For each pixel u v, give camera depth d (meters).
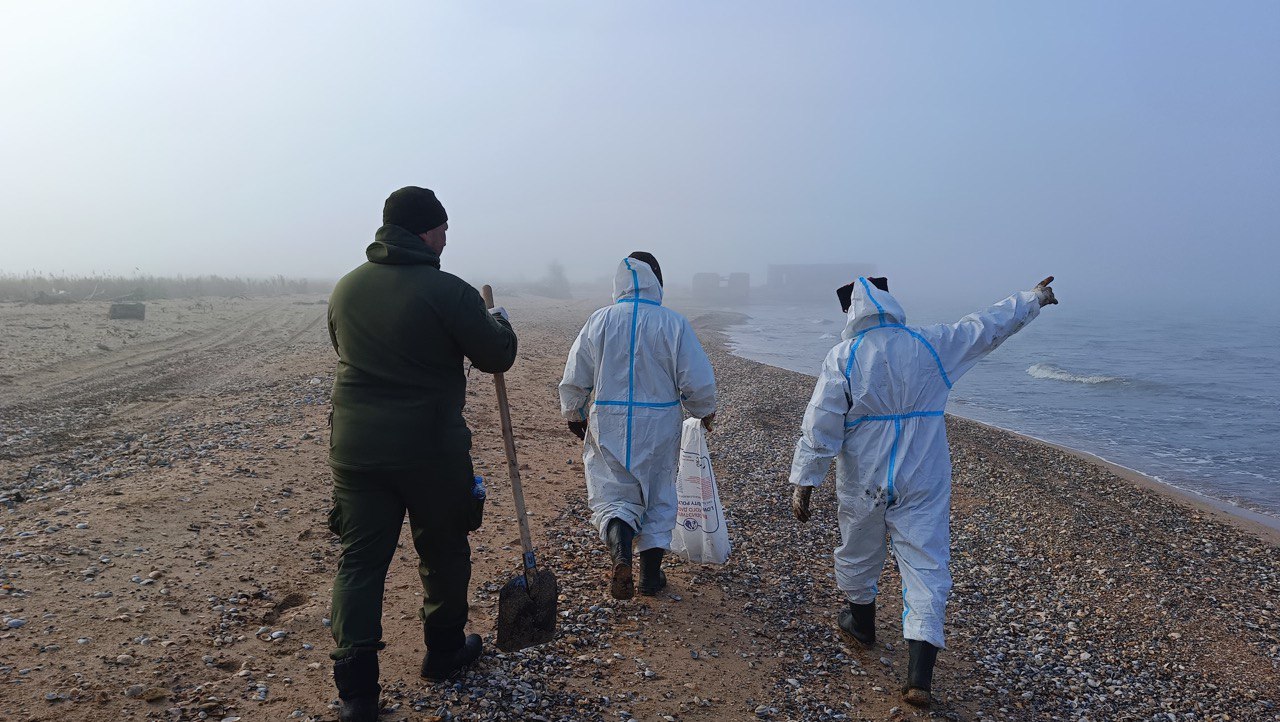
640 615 4.32
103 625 3.51
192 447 7.31
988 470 10.27
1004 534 7.30
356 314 2.92
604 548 5.43
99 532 4.61
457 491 3.03
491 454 8.12
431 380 2.92
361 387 2.89
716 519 5.11
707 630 4.25
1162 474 12.09
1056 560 6.60
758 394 15.96
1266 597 6.24
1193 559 7.18
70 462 6.93
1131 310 115.12
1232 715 4.11
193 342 19.88
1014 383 24.23
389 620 3.92
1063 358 33.72
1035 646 4.74
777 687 3.73
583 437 4.68
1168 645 5.00
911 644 3.63
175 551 4.50
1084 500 9.31
